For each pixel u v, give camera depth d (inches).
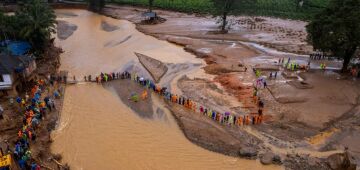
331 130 1556.3
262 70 2294.5
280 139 1486.2
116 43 3006.9
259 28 3609.7
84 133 1534.2
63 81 2059.5
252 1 3617.1
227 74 2229.3
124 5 4719.5
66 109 1736.0
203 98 1879.9
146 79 2119.8
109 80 2096.5
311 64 2449.6
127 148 1435.8
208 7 4490.7
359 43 1995.6
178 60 2546.8
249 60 2527.1
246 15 4291.3
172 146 1448.1
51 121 1603.1
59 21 3779.5
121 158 1370.6
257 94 1923.0
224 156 1376.7
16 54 2043.6
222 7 3358.8
